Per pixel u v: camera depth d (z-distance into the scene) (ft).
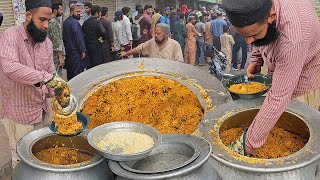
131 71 10.10
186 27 36.40
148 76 9.89
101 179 5.66
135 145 5.79
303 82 7.67
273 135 7.67
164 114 8.96
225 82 8.98
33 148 6.45
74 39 23.73
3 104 11.00
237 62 38.09
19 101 10.69
